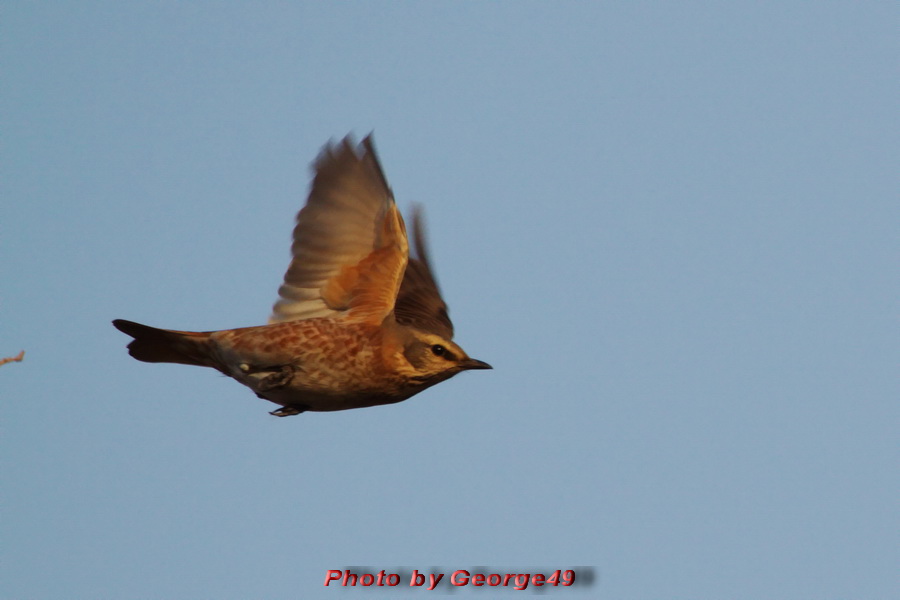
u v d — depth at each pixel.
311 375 12.58
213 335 12.60
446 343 12.97
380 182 13.30
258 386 12.60
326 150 13.30
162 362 13.08
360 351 12.60
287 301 13.26
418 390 13.10
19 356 9.52
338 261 13.28
